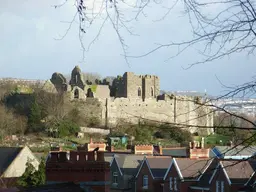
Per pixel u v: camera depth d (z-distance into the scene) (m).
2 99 188.00
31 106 169.75
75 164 33.09
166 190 70.38
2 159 96.56
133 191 80.50
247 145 15.90
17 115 168.50
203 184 65.06
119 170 82.88
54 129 164.38
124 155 86.88
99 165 33.16
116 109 192.75
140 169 79.50
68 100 186.25
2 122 159.00
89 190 30.97
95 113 189.12
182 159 68.69
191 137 111.50
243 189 34.34
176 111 196.50
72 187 30.47
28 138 156.00
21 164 95.81
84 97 194.25
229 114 15.75
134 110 195.50
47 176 33.16
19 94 183.75
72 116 180.00
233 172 59.25
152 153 93.81
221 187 60.50
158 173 77.31
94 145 88.62
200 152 78.56
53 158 33.38
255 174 19.28
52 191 28.83
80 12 15.35
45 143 147.25
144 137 112.31
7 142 146.38
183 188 66.56
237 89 19.36
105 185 33.19
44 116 168.75
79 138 162.38
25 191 28.50
